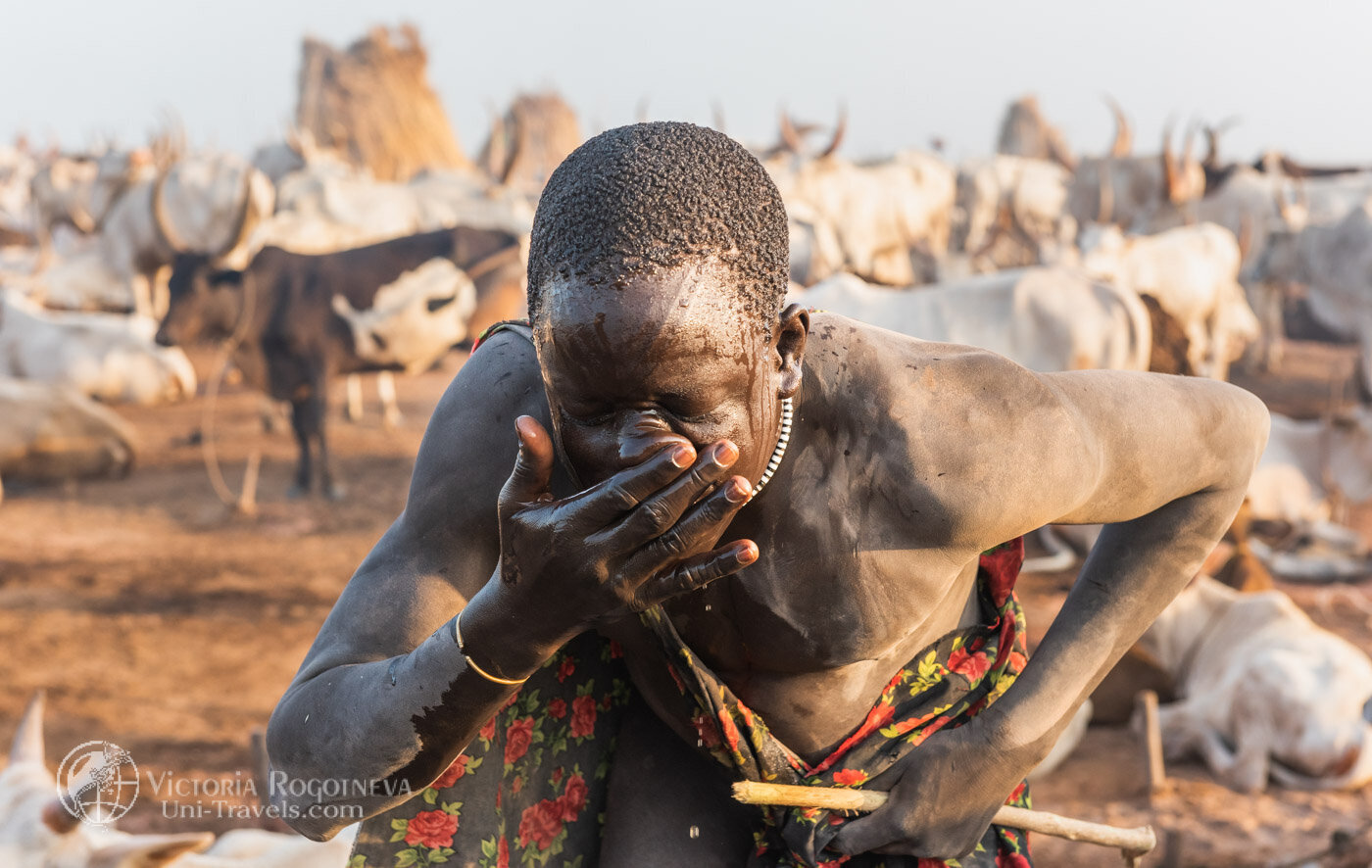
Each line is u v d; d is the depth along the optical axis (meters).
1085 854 5.43
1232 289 17.77
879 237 28.44
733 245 1.38
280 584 9.98
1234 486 1.98
